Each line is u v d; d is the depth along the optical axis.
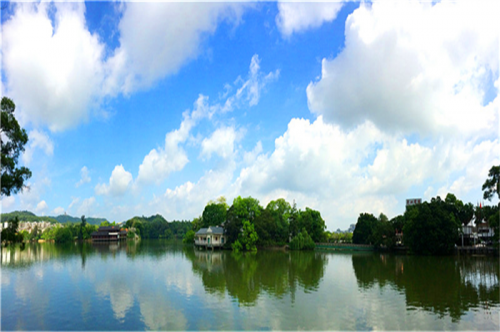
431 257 82.50
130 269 57.78
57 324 26.88
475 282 45.00
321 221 134.38
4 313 29.80
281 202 133.25
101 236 196.88
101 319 28.05
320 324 26.67
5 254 91.56
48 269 57.84
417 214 90.00
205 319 27.97
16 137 39.06
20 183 39.41
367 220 124.94
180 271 55.47
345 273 53.94
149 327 26.11
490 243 96.81
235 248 105.81
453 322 27.27
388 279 47.69
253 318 28.17
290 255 90.81
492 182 72.44
